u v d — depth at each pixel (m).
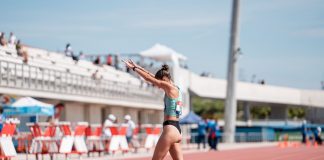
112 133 29.39
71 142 24.83
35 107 27.08
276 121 103.12
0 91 29.81
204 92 75.00
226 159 29.02
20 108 27.28
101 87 43.34
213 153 36.56
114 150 29.47
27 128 33.78
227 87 64.31
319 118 107.06
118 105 48.03
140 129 53.78
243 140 66.19
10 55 32.00
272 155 33.47
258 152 37.97
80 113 44.19
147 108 56.03
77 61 44.81
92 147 29.02
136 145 34.62
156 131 35.22
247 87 87.75
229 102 63.97
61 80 36.75
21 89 31.83
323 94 102.94
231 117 63.94
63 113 40.94
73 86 38.50
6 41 33.50
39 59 37.75
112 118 31.58
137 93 51.47
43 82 34.28
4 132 20.62
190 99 71.25
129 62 11.28
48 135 24.41
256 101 90.81
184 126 59.03
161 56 60.31
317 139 55.53
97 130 28.62
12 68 31.25
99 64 51.28
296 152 37.69
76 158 27.58
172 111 11.27
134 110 56.41
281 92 95.56
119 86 47.16
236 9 62.94
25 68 32.91
